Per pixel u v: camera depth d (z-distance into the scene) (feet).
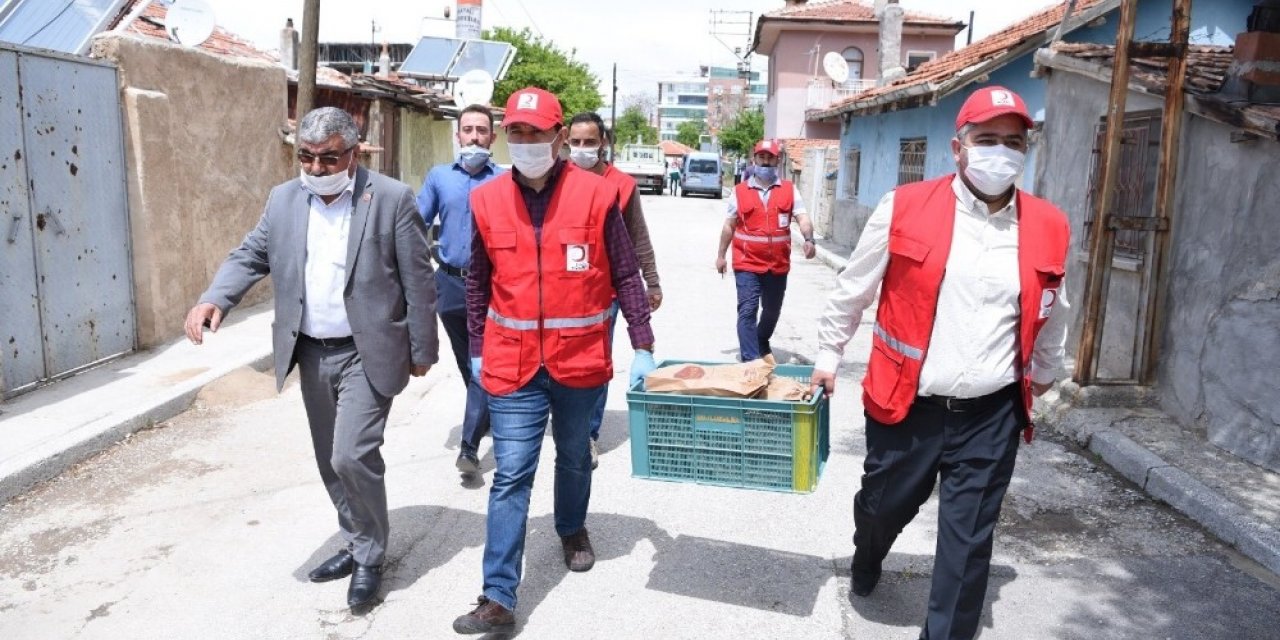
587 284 11.89
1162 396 20.57
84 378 23.20
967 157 9.94
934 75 45.34
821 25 110.52
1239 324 17.92
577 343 11.94
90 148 23.93
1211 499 15.60
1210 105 18.65
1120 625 12.30
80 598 12.80
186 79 28.40
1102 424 19.66
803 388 12.02
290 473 17.71
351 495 12.26
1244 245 17.94
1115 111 19.99
